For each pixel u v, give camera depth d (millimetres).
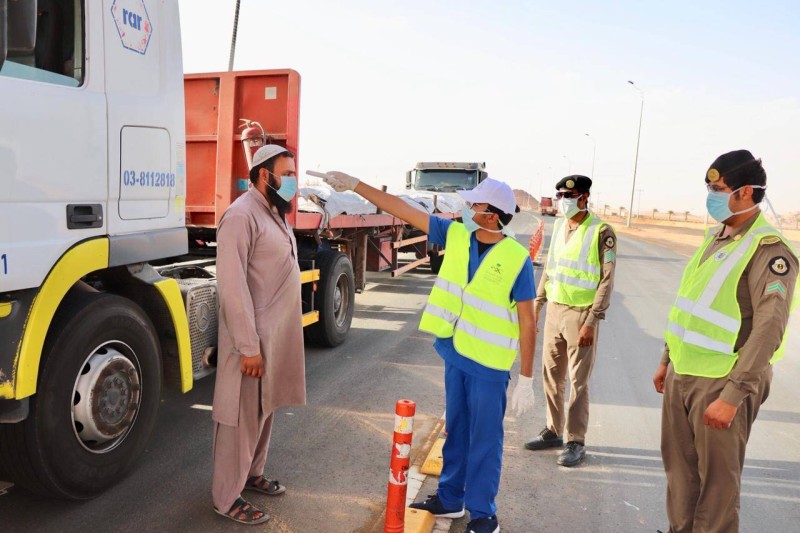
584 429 4172
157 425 4461
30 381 2725
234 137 5266
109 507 3287
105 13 3094
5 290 2586
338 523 3240
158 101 3512
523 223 44312
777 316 2402
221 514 3225
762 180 2533
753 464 4320
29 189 2674
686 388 2721
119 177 3219
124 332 3293
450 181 16109
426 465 3889
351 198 7250
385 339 7398
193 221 5410
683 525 2871
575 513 3512
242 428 3148
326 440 4328
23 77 2703
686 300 2764
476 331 3068
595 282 3969
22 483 3064
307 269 6320
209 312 4215
